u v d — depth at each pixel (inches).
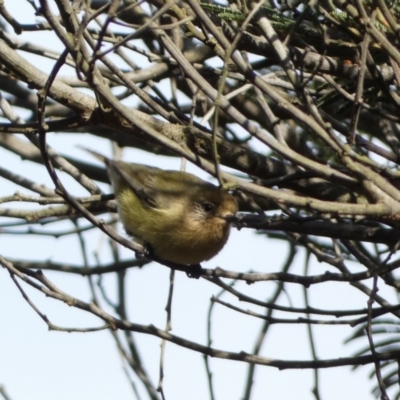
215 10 343.3
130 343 447.8
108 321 361.7
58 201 389.4
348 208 290.2
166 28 289.6
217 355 356.8
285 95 398.3
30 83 365.1
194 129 394.6
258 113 511.2
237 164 401.7
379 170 318.7
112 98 279.6
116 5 270.7
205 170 287.1
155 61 446.9
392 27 301.7
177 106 488.1
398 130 431.2
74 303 359.6
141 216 466.0
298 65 365.7
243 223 379.2
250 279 361.7
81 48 292.8
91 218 349.4
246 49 356.8
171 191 465.7
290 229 381.1
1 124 366.9
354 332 426.6
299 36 363.9
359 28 325.1
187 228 456.1
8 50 360.5
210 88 290.4
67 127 372.2
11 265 359.6
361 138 360.8
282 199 288.4
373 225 414.6
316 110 299.1
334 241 415.8
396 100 337.7
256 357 358.3
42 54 426.6
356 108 308.0
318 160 475.5
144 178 472.1
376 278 325.1
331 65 363.3
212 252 465.7
